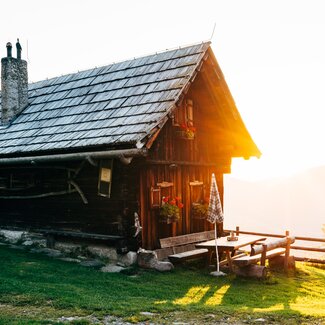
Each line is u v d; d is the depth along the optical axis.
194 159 14.86
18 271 10.98
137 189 12.66
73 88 17.03
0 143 15.98
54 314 7.75
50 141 14.12
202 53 13.91
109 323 7.39
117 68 16.44
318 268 15.15
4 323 7.07
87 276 11.09
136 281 11.06
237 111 15.17
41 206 15.05
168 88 13.35
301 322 7.78
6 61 17.70
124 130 12.47
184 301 9.52
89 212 13.66
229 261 12.59
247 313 8.31
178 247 13.73
